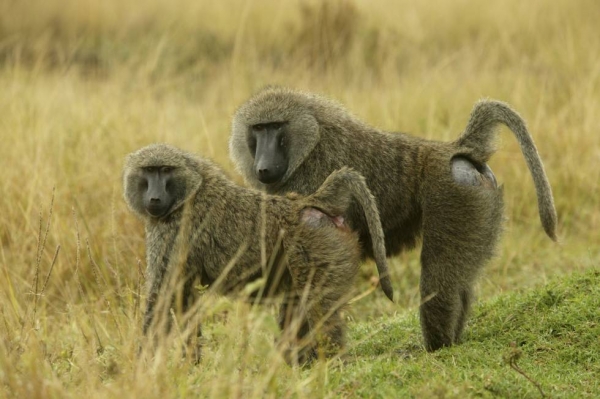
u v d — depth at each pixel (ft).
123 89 67.26
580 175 52.01
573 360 29.32
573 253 46.29
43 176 45.68
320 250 29.07
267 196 30.53
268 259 29.81
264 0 92.02
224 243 30.30
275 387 24.27
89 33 88.89
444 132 55.42
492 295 41.16
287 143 33.35
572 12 84.33
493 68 72.90
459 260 31.86
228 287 30.60
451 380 26.27
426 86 64.49
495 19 87.15
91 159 48.37
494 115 33.06
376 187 33.17
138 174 31.27
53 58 84.69
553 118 56.95
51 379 25.63
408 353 32.40
